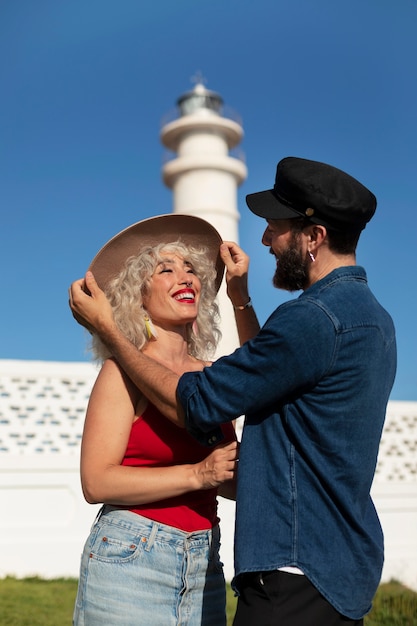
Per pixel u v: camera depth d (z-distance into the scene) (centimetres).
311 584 193
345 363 199
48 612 582
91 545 229
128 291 252
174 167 1312
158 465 234
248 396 200
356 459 200
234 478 235
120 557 222
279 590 193
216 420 204
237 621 203
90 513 827
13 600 625
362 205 212
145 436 232
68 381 862
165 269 255
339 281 211
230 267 275
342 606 193
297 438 200
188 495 234
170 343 258
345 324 200
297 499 196
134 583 221
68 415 856
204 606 233
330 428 199
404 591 812
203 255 269
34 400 846
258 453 205
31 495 812
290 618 191
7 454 815
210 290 272
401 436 1001
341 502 195
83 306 236
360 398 201
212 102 1377
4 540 789
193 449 236
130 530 225
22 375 846
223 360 206
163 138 1380
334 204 209
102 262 263
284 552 193
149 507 228
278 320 200
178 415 216
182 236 275
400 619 632
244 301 277
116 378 234
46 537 804
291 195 215
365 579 197
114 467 223
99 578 223
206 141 1332
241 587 204
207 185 1303
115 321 249
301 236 217
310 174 212
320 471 196
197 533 233
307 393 201
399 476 992
